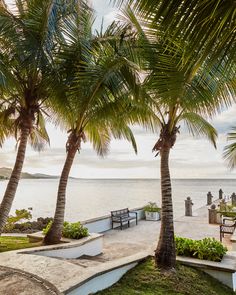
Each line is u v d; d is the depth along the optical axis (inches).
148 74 192.5
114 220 417.7
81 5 230.1
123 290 174.2
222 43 64.1
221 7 59.6
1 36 208.7
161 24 65.9
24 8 235.3
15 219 387.5
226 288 189.5
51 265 187.6
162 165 216.7
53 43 233.5
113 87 237.1
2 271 175.2
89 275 166.4
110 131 333.1
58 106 262.7
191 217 518.3
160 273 193.9
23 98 243.4
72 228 278.5
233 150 281.1
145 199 1350.9
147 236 365.1
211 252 211.5
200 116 234.2
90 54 252.2
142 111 230.8
